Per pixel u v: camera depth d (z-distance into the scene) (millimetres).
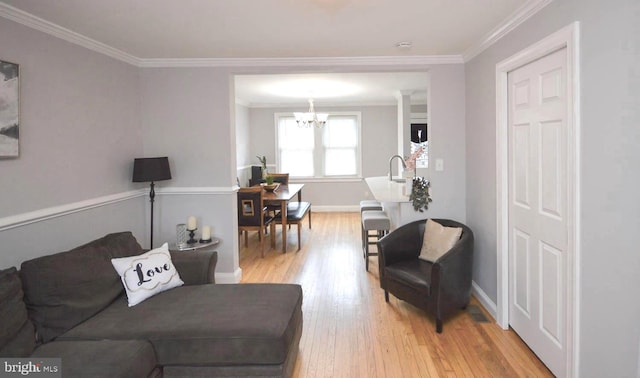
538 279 2479
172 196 3961
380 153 8352
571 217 1978
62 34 2758
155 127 3875
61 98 2781
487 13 2559
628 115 1586
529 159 2541
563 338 2199
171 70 3830
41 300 2111
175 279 2754
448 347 2734
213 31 2895
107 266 2512
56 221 2727
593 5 1789
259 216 5082
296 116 6566
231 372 2117
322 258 5062
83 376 1703
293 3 2375
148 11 2467
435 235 3428
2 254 2311
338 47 3348
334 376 2422
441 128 3746
